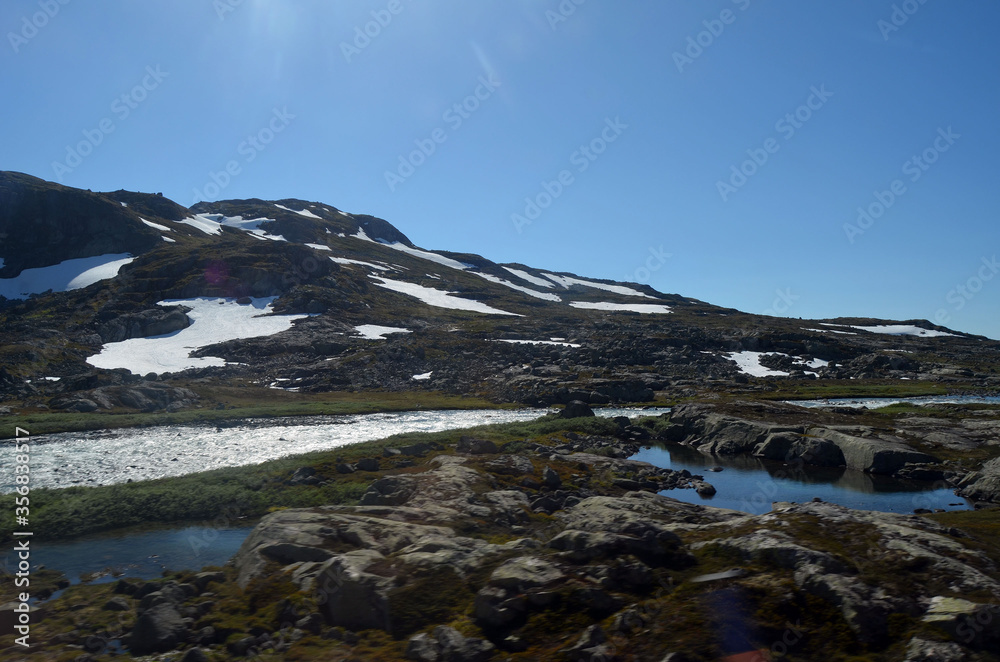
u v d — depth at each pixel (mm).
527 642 13688
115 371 95438
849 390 101500
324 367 107188
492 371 109438
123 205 192750
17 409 74938
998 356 169375
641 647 12992
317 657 13852
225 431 63906
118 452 50875
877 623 13273
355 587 15875
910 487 37688
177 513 29562
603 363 116000
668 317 192125
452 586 16250
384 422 71250
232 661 14117
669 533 17812
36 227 169125
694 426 58219
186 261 153125
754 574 15609
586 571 16141
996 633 12562
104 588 19484
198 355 112875
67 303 135875
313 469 36875
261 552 19625
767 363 129875
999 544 18547
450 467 33250
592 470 38938
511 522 25844
